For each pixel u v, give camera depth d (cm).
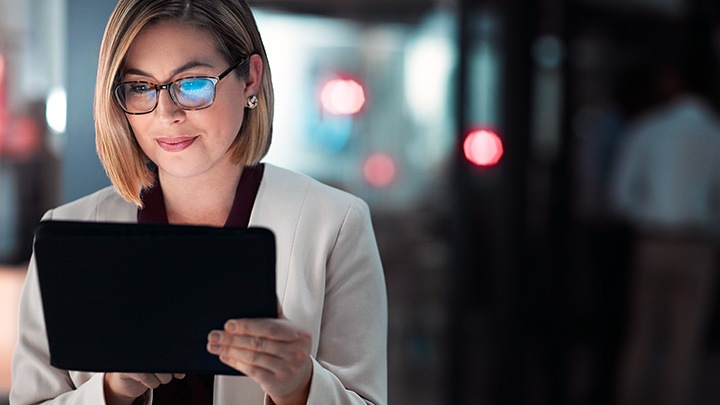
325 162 438
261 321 143
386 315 182
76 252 143
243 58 166
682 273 474
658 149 469
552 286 475
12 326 442
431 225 461
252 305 143
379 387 174
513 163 461
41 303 160
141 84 160
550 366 478
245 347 142
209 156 163
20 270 443
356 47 438
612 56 469
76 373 174
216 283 142
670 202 470
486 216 468
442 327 470
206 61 160
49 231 144
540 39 463
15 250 443
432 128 454
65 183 227
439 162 457
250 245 141
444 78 453
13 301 443
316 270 174
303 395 156
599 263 477
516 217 467
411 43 446
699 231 470
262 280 142
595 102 470
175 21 160
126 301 144
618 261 477
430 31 449
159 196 175
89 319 145
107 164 169
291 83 430
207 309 143
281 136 432
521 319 472
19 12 435
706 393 478
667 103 467
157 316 144
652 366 480
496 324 472
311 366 156
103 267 143
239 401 168
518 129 460
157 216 174
